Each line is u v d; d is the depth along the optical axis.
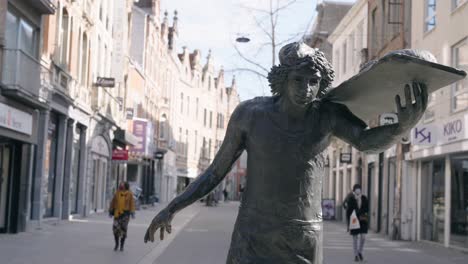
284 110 2.92
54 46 23.05
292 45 2.84
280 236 2.87
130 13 43.16
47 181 23.47
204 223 28.55
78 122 27.61
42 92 20.89
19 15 19.27
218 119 90.31
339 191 35.69
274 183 2.90
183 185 77.25
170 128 65.75
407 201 21.94
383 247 18.42
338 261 14.32
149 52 52.66
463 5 17.67
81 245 16.02
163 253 15.06
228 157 3.13
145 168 51.81
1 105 17.11
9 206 19.05
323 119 2.96
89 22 28.95
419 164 21.48
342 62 36.50
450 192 18.67
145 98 51.50
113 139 37.34
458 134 17.28
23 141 19.20
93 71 30.62
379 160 26.11
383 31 27.09
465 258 15.66
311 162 2.92
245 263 2.91
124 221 15.24
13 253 13.76
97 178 33.28
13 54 17.73
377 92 2.84
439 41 19.56
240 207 3.06
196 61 79.81
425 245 19.42
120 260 13.33
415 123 2.73
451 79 2.54
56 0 23.14
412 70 2.55
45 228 21.11
